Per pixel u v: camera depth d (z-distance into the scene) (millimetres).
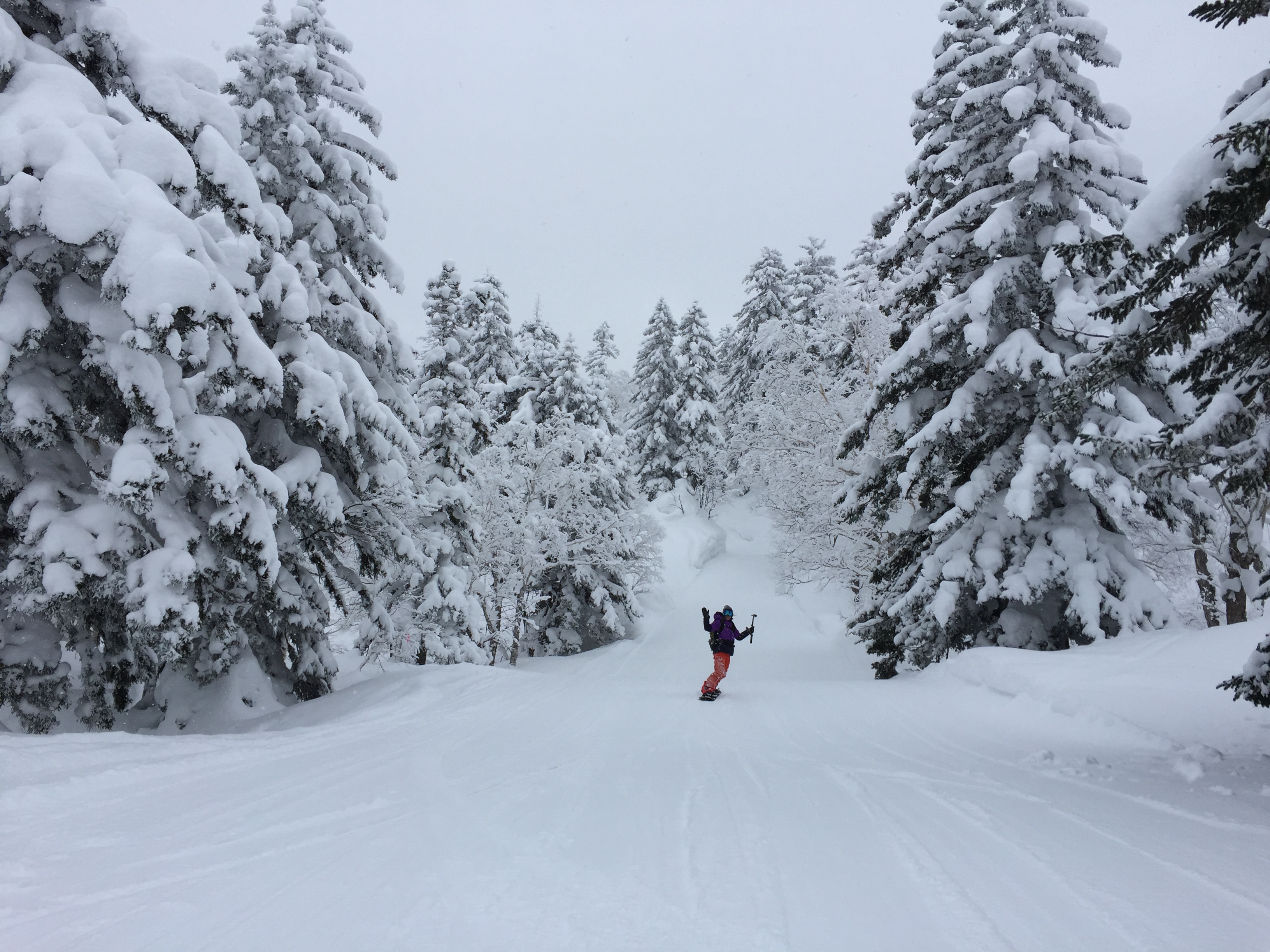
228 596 10281
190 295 7410
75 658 9359
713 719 7816
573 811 4105
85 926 2654
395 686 10328
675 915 2672
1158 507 11297
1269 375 5301
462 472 20828
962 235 12789
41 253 7547
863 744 6473
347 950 2424
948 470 13281
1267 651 5094
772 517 28469
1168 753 6020
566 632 30453
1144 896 2801
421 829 3785
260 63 12695
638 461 47438
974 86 13297
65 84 7895
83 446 8828
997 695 8742
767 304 46375
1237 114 5156
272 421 11617
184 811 4199
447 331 21203
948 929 2525
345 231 13797
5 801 4238
